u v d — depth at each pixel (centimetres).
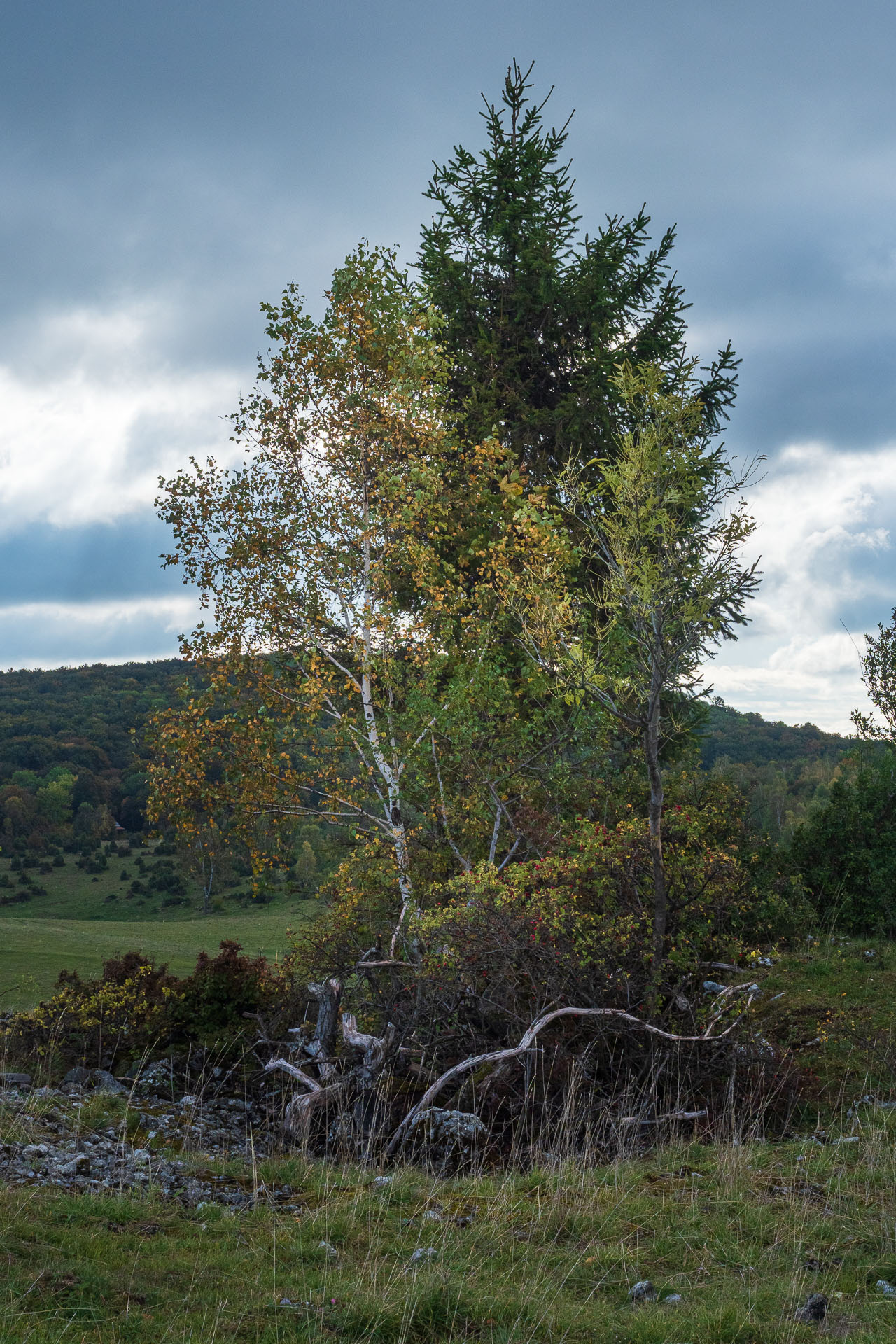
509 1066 859
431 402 1451
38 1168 609
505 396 1778
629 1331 427
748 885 1345
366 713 1366
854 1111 843
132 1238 498
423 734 1276
